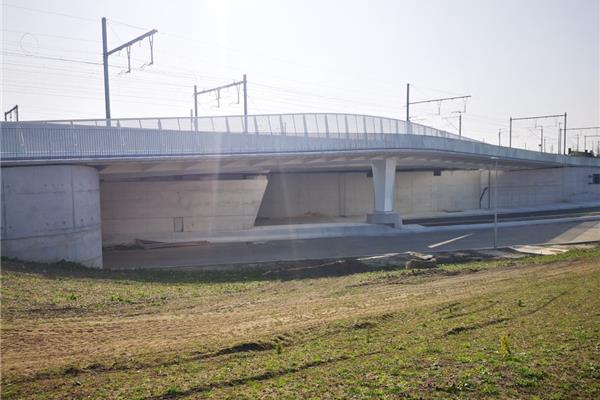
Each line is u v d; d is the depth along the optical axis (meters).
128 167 32.31
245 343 11.98
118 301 17.73
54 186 24.97
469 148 53.56
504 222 52.88
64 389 8.97
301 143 38.25
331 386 8.41
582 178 75.19
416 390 7.89
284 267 29.48
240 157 34.97
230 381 9.05
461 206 73.12
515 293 18.33
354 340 12.45
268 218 61.22
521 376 8.32
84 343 12.24
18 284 18.00
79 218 26.72
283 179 62.22
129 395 8.48
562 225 49.72
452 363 9.34
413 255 32.28
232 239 40.47
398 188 68.25
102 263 29.77
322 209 64.12
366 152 43.16
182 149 31.80
